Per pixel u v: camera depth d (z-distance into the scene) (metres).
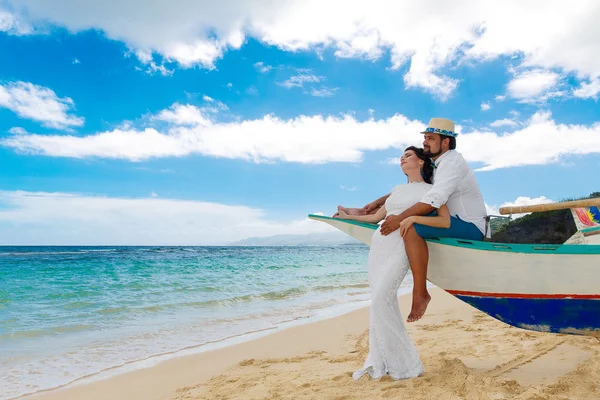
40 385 4.15
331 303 9.41
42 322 7.07
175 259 25.14
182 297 9.98
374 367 3.46
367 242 3.94
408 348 3.45
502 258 3.20
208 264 21.12
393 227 3.37
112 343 5.79
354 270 18.48
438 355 4.27
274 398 3.30
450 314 6.98
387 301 3.39
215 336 6.21
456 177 3.28
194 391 3.79
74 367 4.72
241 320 7.42
